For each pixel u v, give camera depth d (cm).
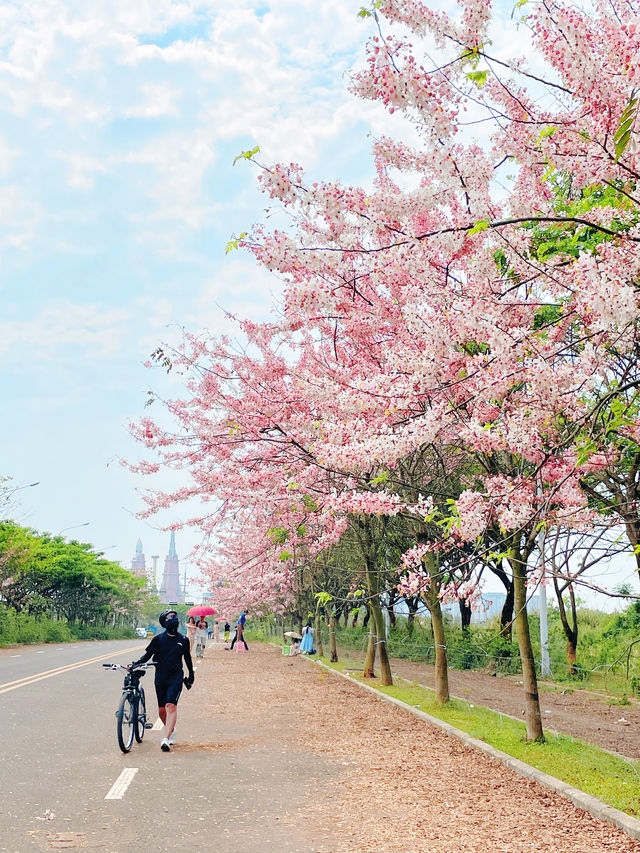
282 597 3903
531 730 1098
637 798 759
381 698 1747
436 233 543
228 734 1207
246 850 608
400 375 761
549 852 604
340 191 523
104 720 1301
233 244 556
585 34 512
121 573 7094
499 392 660
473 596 869
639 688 1797
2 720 1255
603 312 508
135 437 1291
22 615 4862
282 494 1305
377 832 660
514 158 670
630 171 538
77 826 666
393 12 512
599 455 746
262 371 1111
